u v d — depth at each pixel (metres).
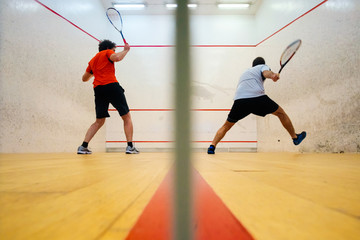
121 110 3.17
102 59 2.97
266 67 3.04
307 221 0.33
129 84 5.99
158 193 0.54
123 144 5.92
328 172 1.05
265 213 0.37
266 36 5.51
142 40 6.10
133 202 0.44
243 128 5.90
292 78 4.48
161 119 5.89
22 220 0.34
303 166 1.37
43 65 3.83
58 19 4.21
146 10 6.00
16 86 3.32
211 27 6.07
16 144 3.33
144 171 1.05
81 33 4.97
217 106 5.90
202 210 0.38
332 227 0.31
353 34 3.16
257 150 5.86
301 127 4.23
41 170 1.12
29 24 3.55
